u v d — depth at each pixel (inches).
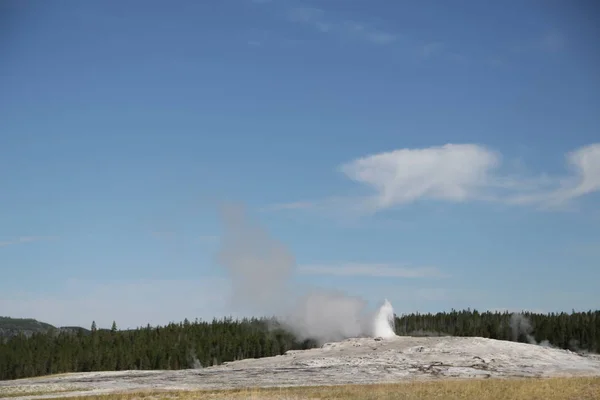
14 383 3388.3
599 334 5772.6
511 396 1956.2
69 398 2180.1
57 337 6624.0
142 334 6579.7
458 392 2048.5
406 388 2172.7
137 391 2393.0
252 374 3129.9
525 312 6594.5
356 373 3011.8
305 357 3880.4
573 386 2159.2
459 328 6496.1
